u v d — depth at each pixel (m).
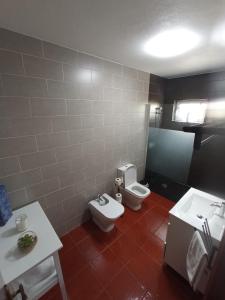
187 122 2.92
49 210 2.00
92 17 1.12
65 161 2.00
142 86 2.74
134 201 2.72
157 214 2.72
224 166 2.28
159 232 2.34
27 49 1.44
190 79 2.78
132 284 1.68
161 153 3.12
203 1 0.91
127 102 2.60
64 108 1.83
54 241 1.30
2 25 1.25
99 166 2.46
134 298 1.56
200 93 2.69
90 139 2.21
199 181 2.63
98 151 2.38
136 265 1.87
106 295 1.58
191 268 1.35
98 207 2.26
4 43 1.32
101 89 2.15
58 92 1.74
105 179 2.63
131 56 1.94
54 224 2.11
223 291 0.92
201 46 1.55
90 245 2.12
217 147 2.29
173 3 0.94
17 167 1.61
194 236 1.40
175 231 1.60
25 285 1.24
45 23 1.21
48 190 1.92
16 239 1.31
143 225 2.47
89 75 1.97
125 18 1.12
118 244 2.14
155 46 1.60
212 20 1.11
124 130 2.71
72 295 1.58
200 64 2.15
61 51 1.66
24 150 1.62
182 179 2.88
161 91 3.13
